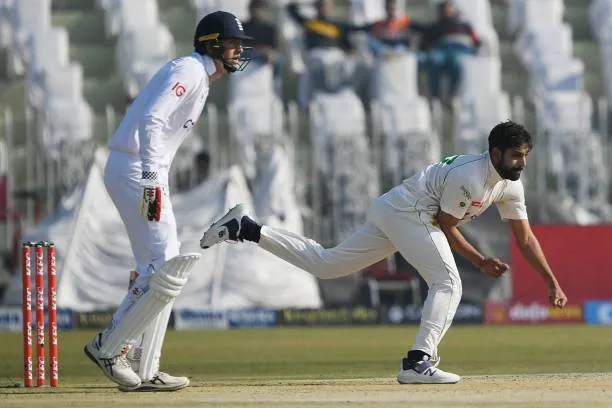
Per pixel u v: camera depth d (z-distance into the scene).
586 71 83.69
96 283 60.19
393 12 76.88
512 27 85.38
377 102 74.00
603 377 26.95
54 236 60.53
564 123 75.31
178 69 24.66
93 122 78.19
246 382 27.23
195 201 61.38
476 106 75.00
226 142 75.81
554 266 61.00
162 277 24.39
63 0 87.69
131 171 24.92
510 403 21.00
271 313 60.09
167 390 24.94
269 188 62.25
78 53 83.44
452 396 22.30
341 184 67.31
